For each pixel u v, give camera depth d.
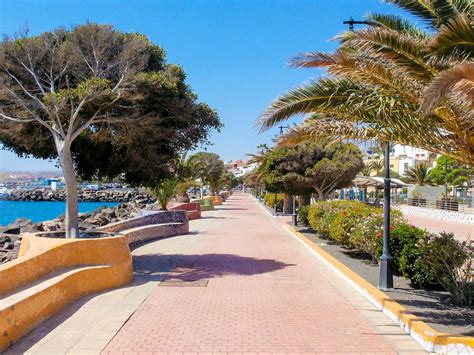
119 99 11.59
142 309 8.34
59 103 10.36
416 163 72.88
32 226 23.83
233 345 6.51
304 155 21.70
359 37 6.65
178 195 38.19
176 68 12.57
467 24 5.53
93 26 11.38
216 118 13.31
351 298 9.40
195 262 13.88
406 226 11.46
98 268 9.66
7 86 10.77
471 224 31.02
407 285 10.08
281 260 14.39
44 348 6.29
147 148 12.67
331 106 7.76
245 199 82.06
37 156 13.30
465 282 8.48
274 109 7.86
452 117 6.94
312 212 19.31
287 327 7.38
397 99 7.13
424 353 6.25
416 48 6.51
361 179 37.44
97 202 85.94
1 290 7.14
